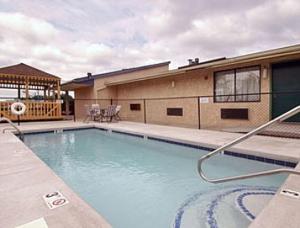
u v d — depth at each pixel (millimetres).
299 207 2104
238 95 8344
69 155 6320
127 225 2766
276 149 4770
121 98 14859
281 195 2361
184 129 8602
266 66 7797
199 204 3227
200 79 9977
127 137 8625
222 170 4711
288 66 7473
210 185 3902
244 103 8453
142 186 4012
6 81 15188
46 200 2340
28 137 8828
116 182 4230
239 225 2604
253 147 4992
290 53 6664
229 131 7660
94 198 3559
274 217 1939
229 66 8766
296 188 2523
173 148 6648
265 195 3357
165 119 11703
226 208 3016
